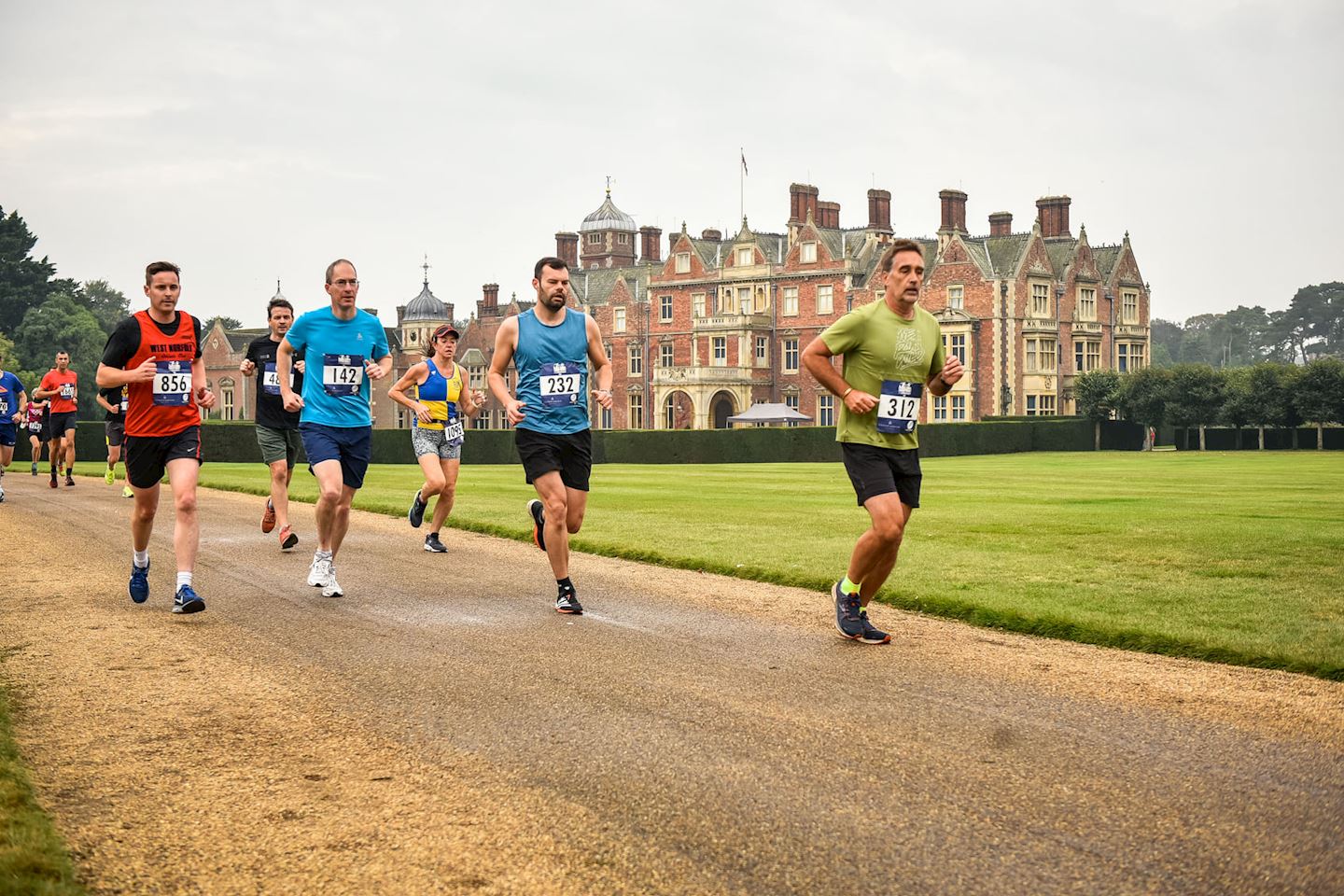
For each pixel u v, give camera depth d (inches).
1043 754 197.2
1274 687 241.4
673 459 1831.9
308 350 362.3
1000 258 2610.7
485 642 287.1
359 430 364.5
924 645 284.0
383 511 620.7
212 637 293.1
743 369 2856.8
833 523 561.3
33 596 351.3
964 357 2583.7
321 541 359.6
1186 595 337.4
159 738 210.4
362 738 209.5
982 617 312.8
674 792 180.4
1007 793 178.7
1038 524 551.5
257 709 228.4
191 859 158.4
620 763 194.5
